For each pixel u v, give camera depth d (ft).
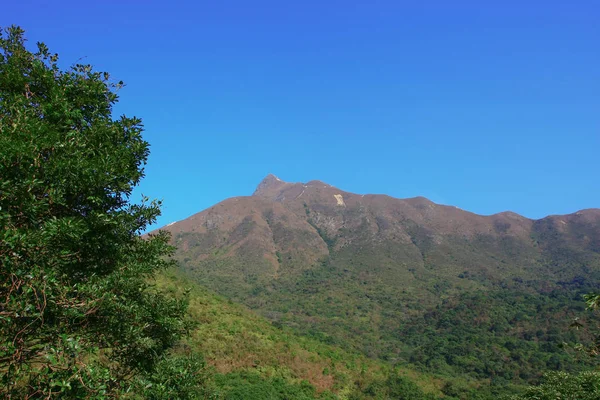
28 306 19.20
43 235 20.61
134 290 28.63
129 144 30.42
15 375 19.51
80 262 27.04
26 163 21.81
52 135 23.93
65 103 27.20
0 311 19.04
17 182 21.43
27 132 22.59
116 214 28.09
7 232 18.93
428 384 195.00
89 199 25.50
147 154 31.42
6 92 26.68
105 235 27.02
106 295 23.50
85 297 23.27
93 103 30.48
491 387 193.26
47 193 22.91
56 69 29.99
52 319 22.00
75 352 20.18
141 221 30.76
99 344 26.12
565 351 233.55
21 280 19.60
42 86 28.66
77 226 22.13
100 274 28.12
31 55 29.22
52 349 19.56
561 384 70.08
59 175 23.07
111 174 26.37
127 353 29.25
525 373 215.92
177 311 31.96
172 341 32.07
